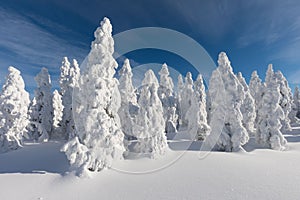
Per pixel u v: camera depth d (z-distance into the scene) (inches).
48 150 698.2
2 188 368.2
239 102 780.6
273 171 433.4
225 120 768.9
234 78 802.8
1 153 722.2
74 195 343.9
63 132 1301.7
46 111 1222.9
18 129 832.3
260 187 336.2
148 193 332.2
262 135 874.8
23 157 603.2
